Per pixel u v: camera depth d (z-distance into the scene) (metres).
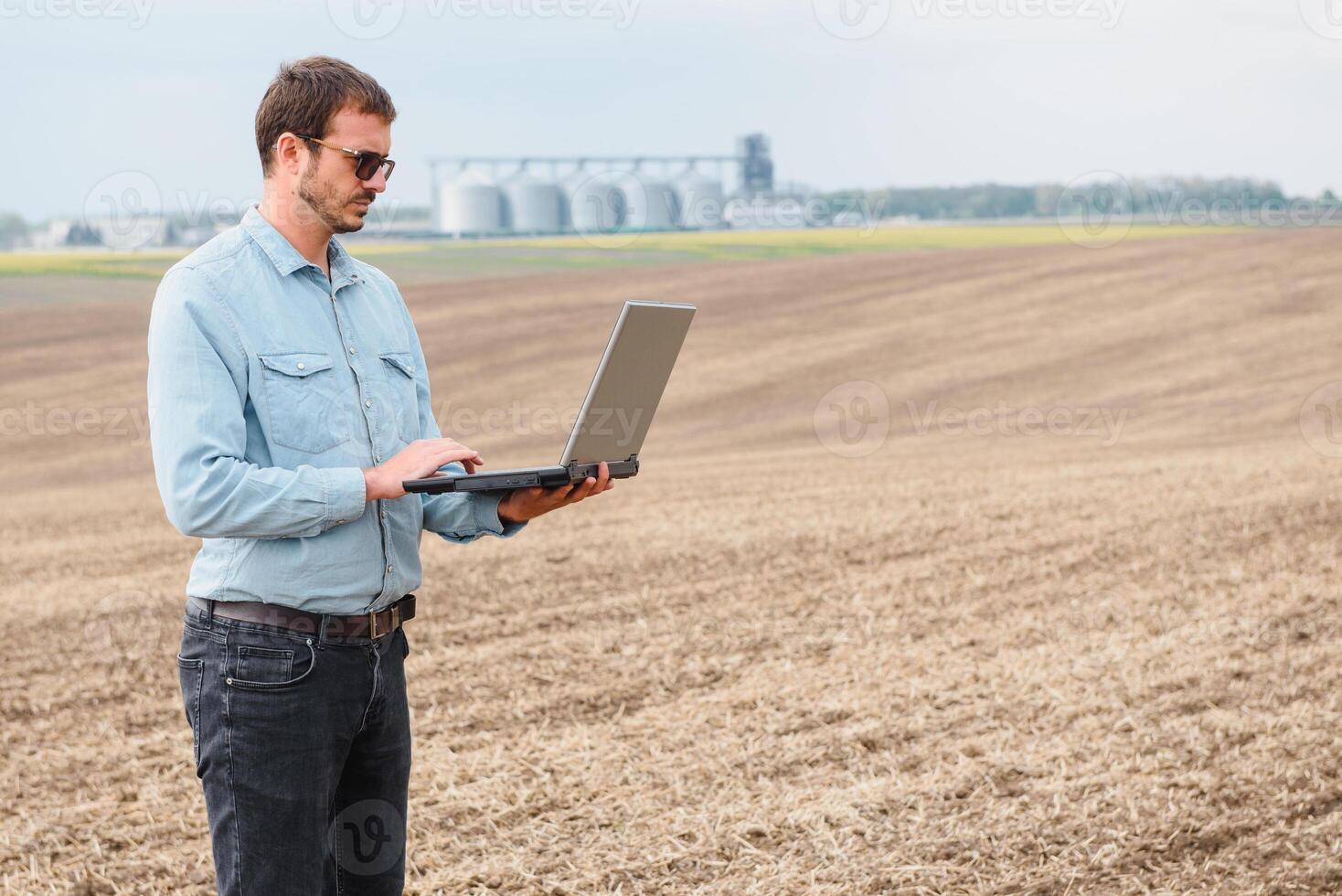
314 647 2.07
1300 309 20.41
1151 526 8.16
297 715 2.07
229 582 2.04
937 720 4.61
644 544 8.05
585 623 6.16
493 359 19.34
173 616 6.59
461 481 2.10
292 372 2.07
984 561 7.36
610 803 3.91
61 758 4.44
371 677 2.17
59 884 3.38
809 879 3.35
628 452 2.35
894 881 3.33
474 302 22.50
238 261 2.08
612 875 3.41
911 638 5.80
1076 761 4.14
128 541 9.30
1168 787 3.88
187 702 2.11
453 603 6.56
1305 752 4.12
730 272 24.61
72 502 11.63
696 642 5.79
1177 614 6.00
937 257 25.44
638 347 2.19
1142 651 5.39
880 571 7.20
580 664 5.46
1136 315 20.89
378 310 2.29
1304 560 7.04
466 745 4.48
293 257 2.12
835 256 25.62
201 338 1.99
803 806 3.84
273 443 2.07
